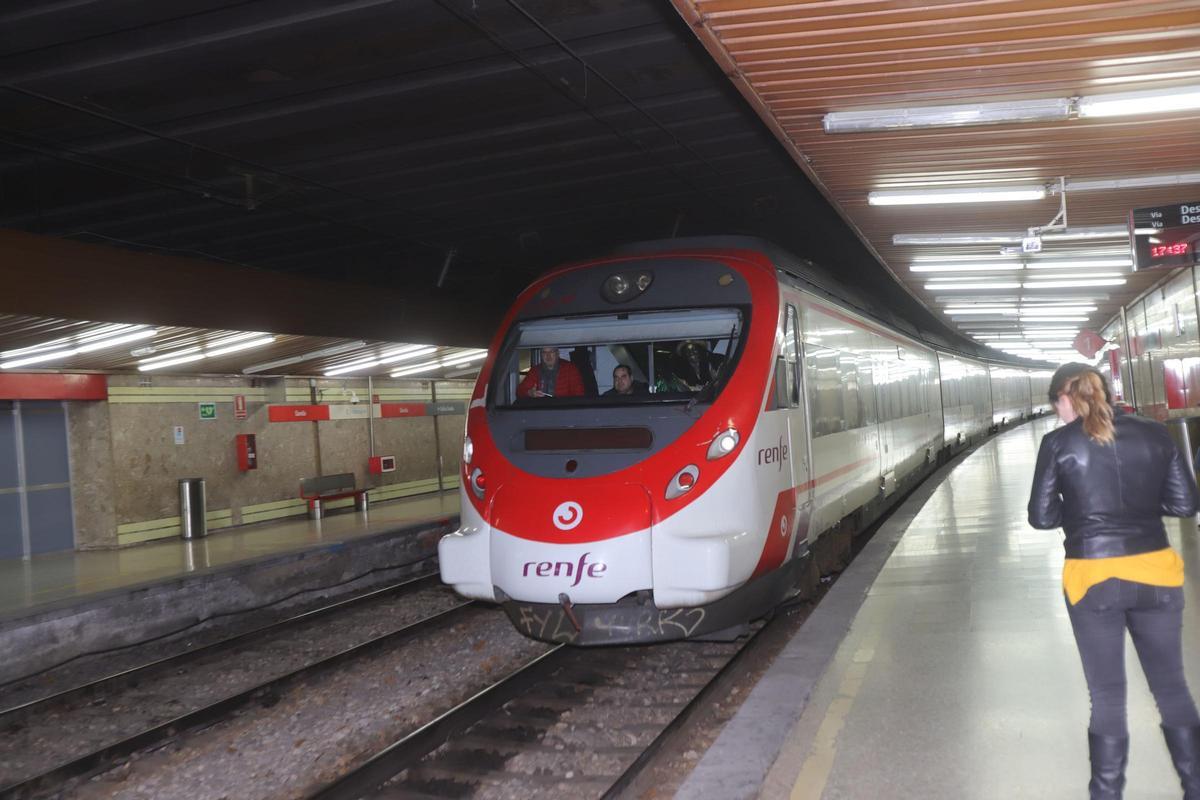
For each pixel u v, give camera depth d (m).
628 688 7.38
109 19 8.52
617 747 6.10
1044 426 41.56
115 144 12.03
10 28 8.55
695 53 10.43
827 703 5.16
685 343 7.36
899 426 13.71
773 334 7.32
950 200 10.02
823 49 6.04
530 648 9.01
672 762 5.71
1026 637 6.21
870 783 4.08
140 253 11.28
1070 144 8.26
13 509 15.27
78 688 8.37
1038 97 7.09
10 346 12.30
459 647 9.29
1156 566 3.37
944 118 7.25
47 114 10.81
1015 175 9.33
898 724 4.77
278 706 7.69
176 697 8.42
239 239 18.53
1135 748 4.23
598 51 10.17
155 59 9.47
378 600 11.98
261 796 5.93
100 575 12.70
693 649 8.26
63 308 10.42
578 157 14.31
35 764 6.95
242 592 11.95
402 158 13.54
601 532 6.46
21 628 9.41
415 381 23.33
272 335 13.64
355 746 6.68
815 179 9.33
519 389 7.57
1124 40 5.95
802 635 6.68
